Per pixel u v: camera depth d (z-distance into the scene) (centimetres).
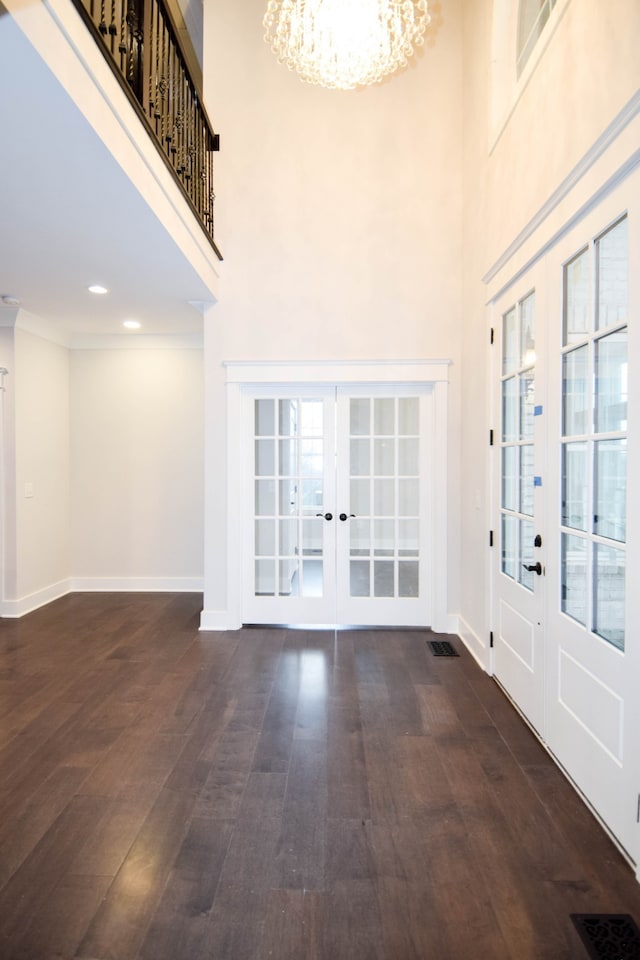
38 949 143
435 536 412
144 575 546
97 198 244
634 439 171
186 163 342
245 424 421
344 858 176
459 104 404
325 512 422
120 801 206
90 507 545
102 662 349
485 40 342
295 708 285
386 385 415
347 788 215
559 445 232
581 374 215
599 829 191
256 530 427
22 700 293
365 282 409
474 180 369
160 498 542
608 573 194
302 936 147
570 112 219
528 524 274
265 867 172
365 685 314
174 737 254
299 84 407
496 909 156
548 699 242
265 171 409
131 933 148
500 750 243
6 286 375
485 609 337
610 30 185
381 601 422
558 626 231
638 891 163
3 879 167
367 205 408
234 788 214
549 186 241
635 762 172
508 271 293
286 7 280
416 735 257
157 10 291
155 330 507
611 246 191
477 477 360
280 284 410
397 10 278
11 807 202
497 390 321
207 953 142
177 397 539
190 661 351
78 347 536
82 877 167
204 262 365
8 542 456
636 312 170
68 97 176
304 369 409
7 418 454
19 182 230
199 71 522
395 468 418
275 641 391
